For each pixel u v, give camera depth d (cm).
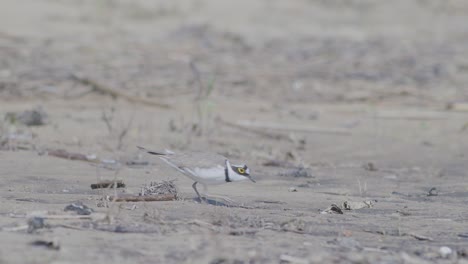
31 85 2056
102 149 1378
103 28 2938
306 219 892
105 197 939
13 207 862
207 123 1727
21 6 3053
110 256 671
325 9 3684
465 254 754
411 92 2239
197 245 720
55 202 914
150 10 3275
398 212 970
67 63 2361
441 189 1172
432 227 885
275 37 3091
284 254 710
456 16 3834
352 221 900
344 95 2183
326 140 1644
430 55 2892
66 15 3041
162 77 2284
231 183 1132
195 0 3491
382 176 1288
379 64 2680
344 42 3086
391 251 755
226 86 2230
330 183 1193
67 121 1662
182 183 1102
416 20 3681
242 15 3391
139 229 777
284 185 1148
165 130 1633
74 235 738
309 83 2338
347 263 688
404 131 1769
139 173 1164
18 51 2469
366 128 1791
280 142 1602
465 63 2734
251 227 830
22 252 662
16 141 1389
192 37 2945
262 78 2378
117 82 2169
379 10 3794
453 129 1792
